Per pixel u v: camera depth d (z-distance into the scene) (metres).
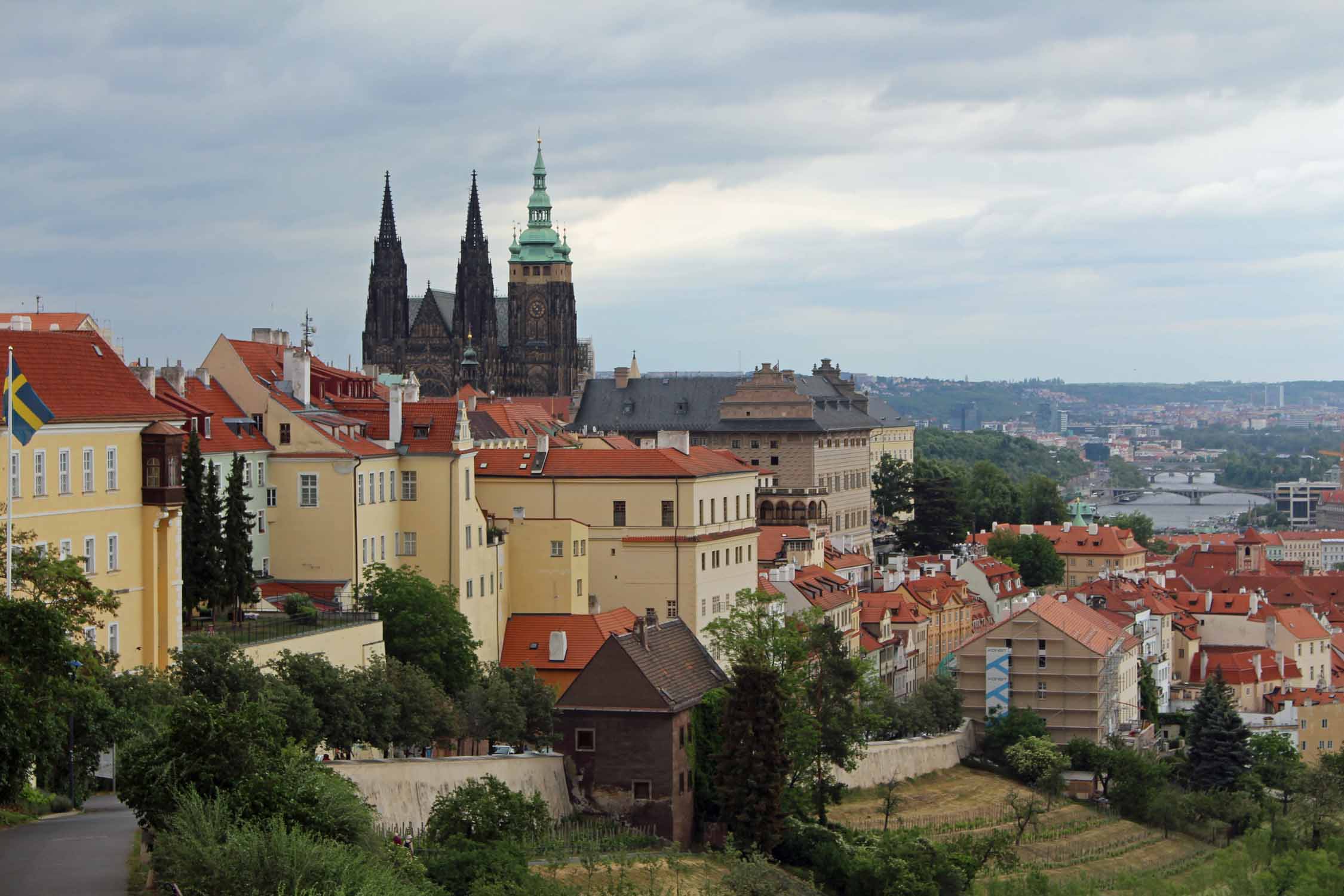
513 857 138.12
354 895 97.12
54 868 102.38
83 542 154.38
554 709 186.00
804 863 190.25
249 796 103.50
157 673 146.38
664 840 180.25
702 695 191.00
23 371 151.62
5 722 112.44
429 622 196.62
